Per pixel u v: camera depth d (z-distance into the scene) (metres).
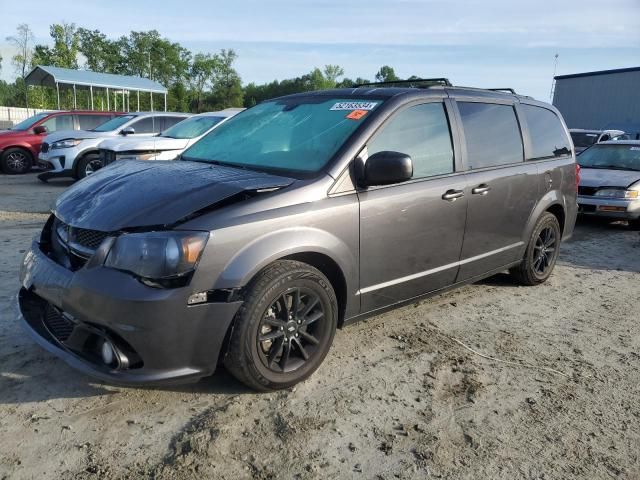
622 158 9.97
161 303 2.69
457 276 4.37
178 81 68.31
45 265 3.11
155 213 2.87
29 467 2.53
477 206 4.34
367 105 3.84
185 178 3.29
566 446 2.90
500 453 2.82
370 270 3.60
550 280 5.90
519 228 4.97
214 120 10.54
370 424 3.01
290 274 3.09
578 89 34.09
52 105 41.19
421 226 3.87
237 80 73.25
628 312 5.00
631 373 3.78
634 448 2.91
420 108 4.02
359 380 3.48
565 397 3.41
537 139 5.26
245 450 2.72
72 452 2.65
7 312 4.19
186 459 2.63
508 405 3.28
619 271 6.45
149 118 12.63
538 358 3.94
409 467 2.67
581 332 4.47
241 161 3.82
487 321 4.60
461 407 3.23
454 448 2.84
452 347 4.04
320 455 2.72
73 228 3.02
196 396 3.19
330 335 3.43
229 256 2.87
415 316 4.63
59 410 2.98
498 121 4.77
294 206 3.16
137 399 3.13
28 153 14.46
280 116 4.19
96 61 60.84
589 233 8.73
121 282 2.70
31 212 8.75
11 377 3.28
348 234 3.40
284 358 3.23
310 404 3.16
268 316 3.09
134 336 2.69
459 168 4.25
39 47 46.34
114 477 2.49
